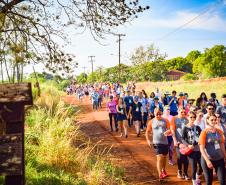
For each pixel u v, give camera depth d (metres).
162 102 15.60
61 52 6.63
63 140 8.95
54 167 8.17
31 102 2.87
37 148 9.08
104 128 17.36
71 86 53.00
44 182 6.91
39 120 11.59
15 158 2.58
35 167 7.75
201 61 75.62
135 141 13.98
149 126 9.09
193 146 8.00
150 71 59.47
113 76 71.50
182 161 8.88
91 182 7.77
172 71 103.81
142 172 9.63
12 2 5.88
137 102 15.11
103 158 9.97
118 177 8.79
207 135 6.89
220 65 72.69
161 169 8.88
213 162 6.94
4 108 2.83
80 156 9.08
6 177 2.65
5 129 2.82
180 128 8.44
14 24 6.23
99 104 31.98
